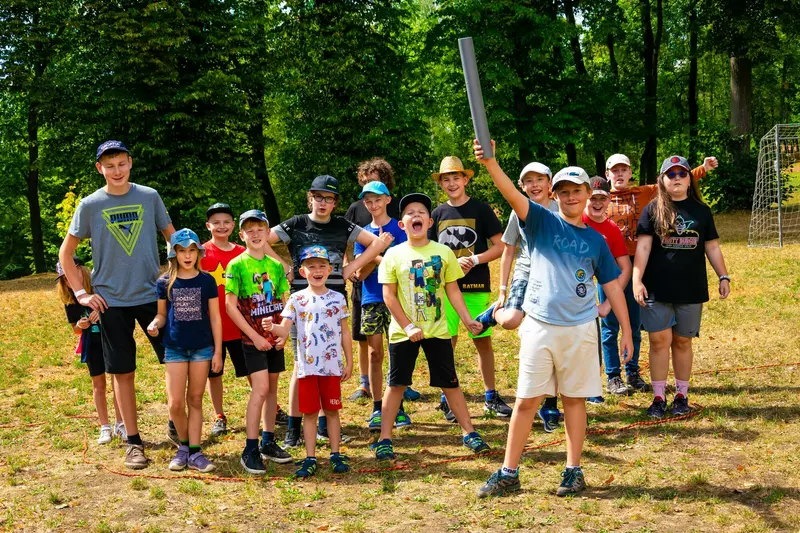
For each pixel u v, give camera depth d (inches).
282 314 201.5
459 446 214.8
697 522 154.4
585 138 1039.0
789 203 966.4
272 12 1098.1
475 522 159.6
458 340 367.6
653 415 229.6
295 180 1059.3
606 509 163.0
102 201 213.3
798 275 489.7
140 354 368.2
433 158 1076.5
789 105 1374.3
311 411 197.5
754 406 234.2
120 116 917.2
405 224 206.8
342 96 1019.3
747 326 356.2
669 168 227.3
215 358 207.2
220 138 970.7
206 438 234.2
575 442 173.3
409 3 1245.7
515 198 168.7
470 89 161.3
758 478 176.6
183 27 907.4
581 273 169.8
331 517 167.2
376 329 238.1
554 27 924.0
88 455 221.6
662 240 227.6
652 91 1111.6
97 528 163.5
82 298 211.8
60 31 968.9
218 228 235.3
